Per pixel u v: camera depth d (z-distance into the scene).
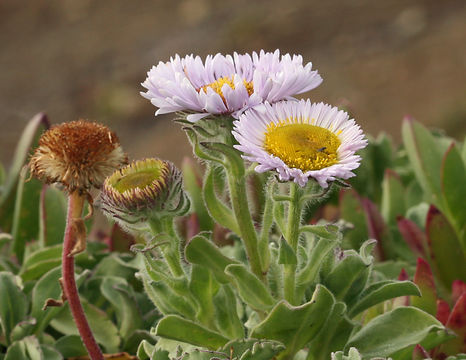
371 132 1.55
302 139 0.44
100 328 0.52
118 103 1.76
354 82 1.72
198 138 0.48
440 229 0.55
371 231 0.56
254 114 0.45
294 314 0.46
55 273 0.52
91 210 0.45
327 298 0.46
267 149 0.44
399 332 0.48
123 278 0.53
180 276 0.48
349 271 0.48
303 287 0.47
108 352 0.52
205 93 0.46
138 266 0.55
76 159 0.45
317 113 0.45
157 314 0.53
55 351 0.50
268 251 0.48
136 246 0.48
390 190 0.59
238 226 0.48
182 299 0.48
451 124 1.49
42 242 0.57
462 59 1.70
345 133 0.45
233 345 0.46
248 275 0.46
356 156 0.44
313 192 0.46
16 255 0.60
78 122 0.46
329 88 1.72
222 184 0.51
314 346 0.48
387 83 1.69
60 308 0.52
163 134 1.62
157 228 0.47
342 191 0.58
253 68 0.47
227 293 0.49
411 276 0.55
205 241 0.47
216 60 0.47
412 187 0.62
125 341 0.52
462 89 1.59
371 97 1.66
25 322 0.51
